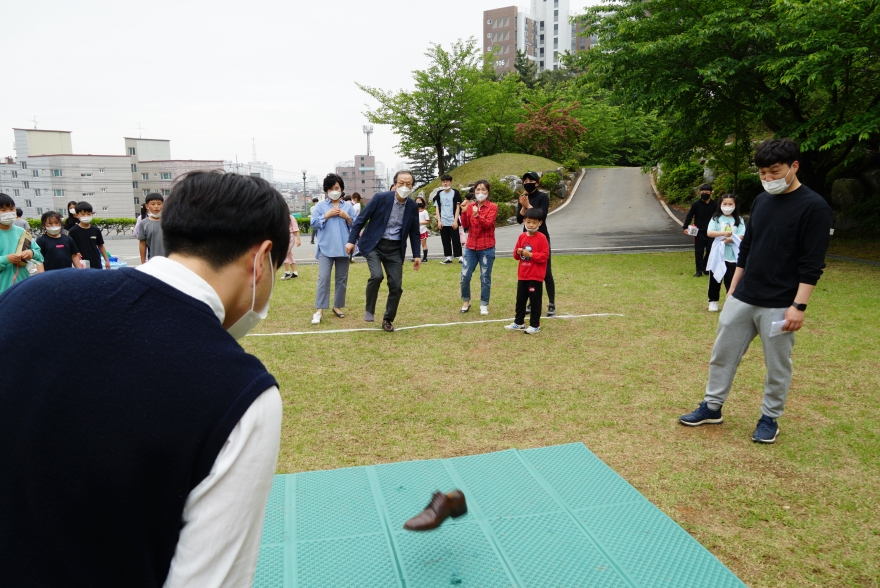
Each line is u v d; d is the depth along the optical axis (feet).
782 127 40.52
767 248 11.32
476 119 102.68
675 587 7.32
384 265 20.62
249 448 2.95
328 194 21.97
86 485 2.72
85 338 2.84
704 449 11.43
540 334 20.21
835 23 32.81
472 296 27.48
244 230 3.33
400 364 16.93
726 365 12.25
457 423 12.76
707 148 54.90
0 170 223.71
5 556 2.74
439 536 8.45
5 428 2.74
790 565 7.87
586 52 45.32
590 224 67.56
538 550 8.11
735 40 37.86
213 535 2.90
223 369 2.97
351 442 11.84
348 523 8.80
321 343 19.17
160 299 3.04
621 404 13.82
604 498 9.49
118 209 225.76
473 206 23.09
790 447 11.47
